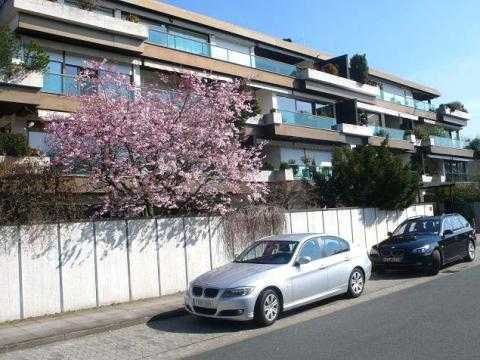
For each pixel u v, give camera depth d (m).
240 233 14.76
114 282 11.63
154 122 13.49
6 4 19.02
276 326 9.02
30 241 10.30
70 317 10.23
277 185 21.77
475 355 6.31
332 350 6.96
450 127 52.16
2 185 10.96
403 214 22.08
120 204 13.12
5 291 9.85
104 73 14.88
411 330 7.80
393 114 41.09
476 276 13.34
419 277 14.18
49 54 19.80
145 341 8.56
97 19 20.34
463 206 30.16
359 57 37.38
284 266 9.74
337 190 20.97
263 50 32.44
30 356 7.88
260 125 27.97
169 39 24.38
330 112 35.28
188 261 13.28
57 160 13.05
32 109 17.89
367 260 11.93
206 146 14.18
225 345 7.92
